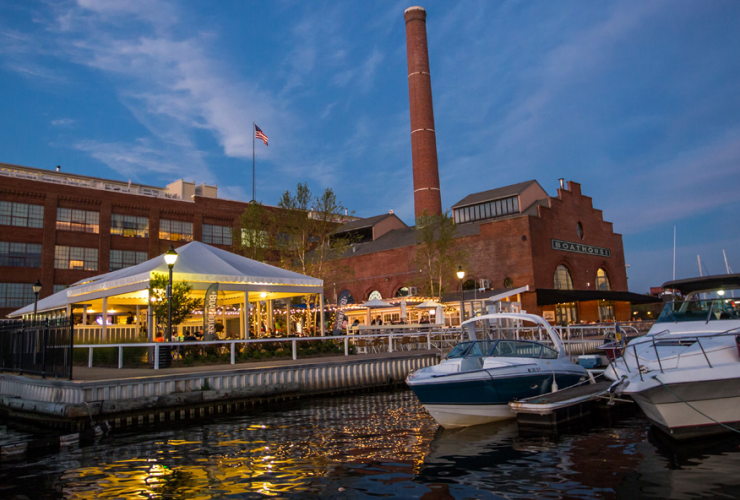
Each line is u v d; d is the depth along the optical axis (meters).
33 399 17.05
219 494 8.68
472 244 49.03
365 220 64.56
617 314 56.41
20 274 46.91
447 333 28.14
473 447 11.56
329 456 10.98
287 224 43.22
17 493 9.01
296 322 39.34
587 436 12.48
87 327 26.36
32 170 60.19
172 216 56.62
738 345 12.09
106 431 14.31
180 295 21.77
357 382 22.00
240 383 18.28
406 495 8.47
